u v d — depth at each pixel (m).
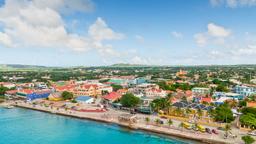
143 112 194.12
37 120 182.62
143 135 147.38
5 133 150.75
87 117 185.25
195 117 175.12
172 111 187.12
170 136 144.00
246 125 150.38
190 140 136.38
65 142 136.38
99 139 141.75
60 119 185.88
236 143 125.25
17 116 195.12
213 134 139.50
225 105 192.38
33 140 138.88
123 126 165.75
